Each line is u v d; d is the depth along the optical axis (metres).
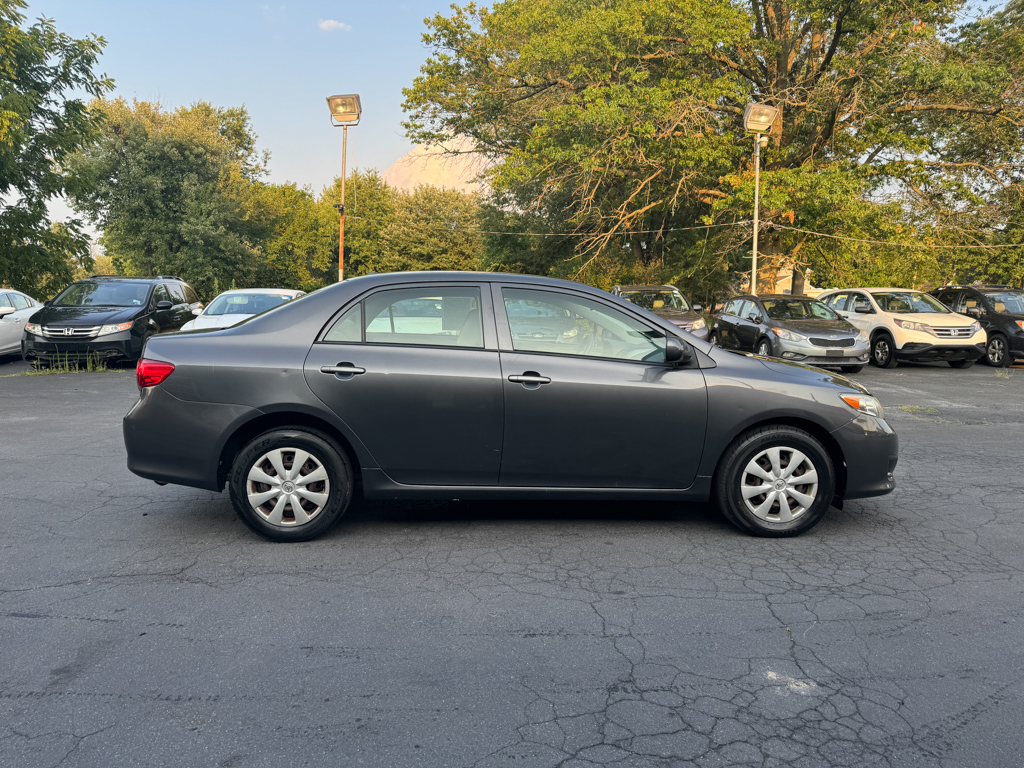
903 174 26.36
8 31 21.19
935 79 22.98
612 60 27.27
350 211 73.50
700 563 4.14
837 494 4.74
